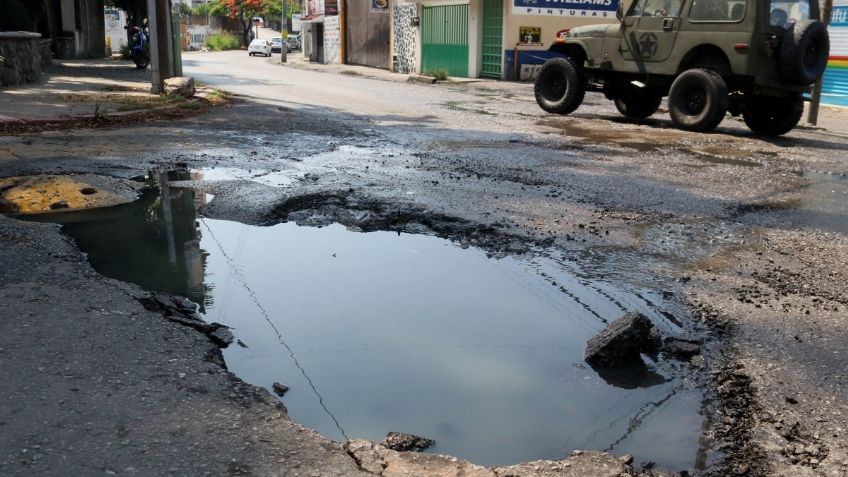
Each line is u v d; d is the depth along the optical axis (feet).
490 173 22.88
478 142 30.04
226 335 10.78
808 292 12.67
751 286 12.96
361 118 38.11
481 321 11.69
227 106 42.34
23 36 48.24
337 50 123.44
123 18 138.10
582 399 9.16
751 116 36.52
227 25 234.38
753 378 9.39
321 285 13.26
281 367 9.98
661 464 7.60
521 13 77.61
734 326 11.11
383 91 59.41
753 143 32.01
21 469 6.70
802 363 9.80
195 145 27.09
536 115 42.37
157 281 13.05
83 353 9.22
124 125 32.14
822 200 20.36
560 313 11.95
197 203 18.52
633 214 18.10
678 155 27.94
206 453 7.14
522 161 25.41
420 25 93.81
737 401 8.89
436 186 20.58
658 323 11.33
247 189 19.75
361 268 14.21
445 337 11.09
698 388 9.32
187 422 7.72
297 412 8.71
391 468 7.14
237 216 17.44
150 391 8.36
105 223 16.74
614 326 10.45
